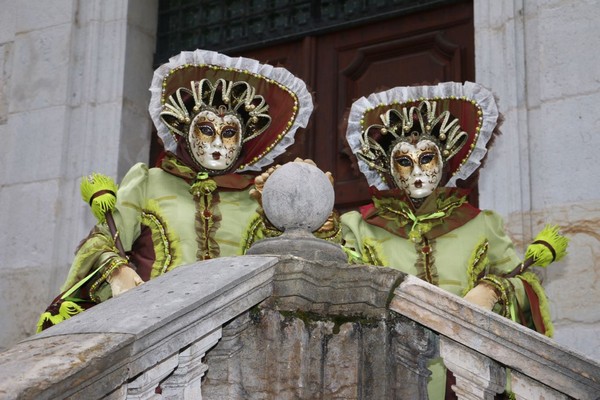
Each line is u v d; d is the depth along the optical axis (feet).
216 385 14.97
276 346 15.23
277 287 15.49
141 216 22.21
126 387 13.12
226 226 22.25
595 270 25.55
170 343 13.74
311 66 33.06
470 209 23.21
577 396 14.44
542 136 26.96
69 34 34.42
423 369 15.52
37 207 33.24
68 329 13.44
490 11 28.60
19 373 11.94
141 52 34.60
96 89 33.88
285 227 17.15
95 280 19.97
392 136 24.03
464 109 23.85
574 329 25.36
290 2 33.91
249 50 34.45
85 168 33.19
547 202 26.45
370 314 15.53
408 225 23.03
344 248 21.80
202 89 22.88
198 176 22.48
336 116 32.40
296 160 19.66
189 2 35.35
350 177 31.68
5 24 35.96
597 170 26.18
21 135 34.22
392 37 32.22
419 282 15.56
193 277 15.06
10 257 33.24
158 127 22.94
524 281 21.61
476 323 14.93
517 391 14.92
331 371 15.33
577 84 26.99
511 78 27.81
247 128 23.54
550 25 27.68
